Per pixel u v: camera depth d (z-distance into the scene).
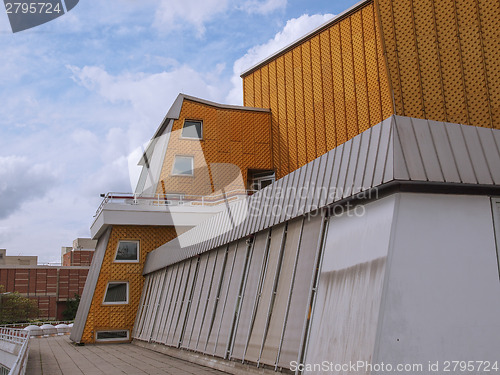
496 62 16.06
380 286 6.88
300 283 9.66
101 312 24.69
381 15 17.78
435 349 6.70
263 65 30.91
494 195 7.61
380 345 6.58
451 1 16.88
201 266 17.14
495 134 7.75
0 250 104.56
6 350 29.31
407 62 17.20
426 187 7.34
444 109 16.52
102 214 24.95
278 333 10.00
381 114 22.34
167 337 18.75
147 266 24.80
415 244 7.06
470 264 7.17
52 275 84.19
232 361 12.02
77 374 12.70
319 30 26.34
